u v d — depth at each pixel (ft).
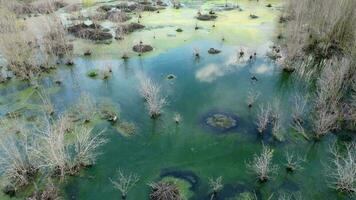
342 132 49.98
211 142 48.70
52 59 72.84
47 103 58.29
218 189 40.16
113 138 49.78
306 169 43.42
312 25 76.38
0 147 46.09
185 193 39.91
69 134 49.85
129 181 41.68
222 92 61.26
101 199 39.58
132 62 73.31
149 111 54.70
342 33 71.87
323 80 58.23
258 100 58.65
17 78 67.82
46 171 43.19
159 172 43.39
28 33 75.77
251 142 48.42
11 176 41.24
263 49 77.82
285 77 66.74
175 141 49.08
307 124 51.83
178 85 63.67
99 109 56.34
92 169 43.98
